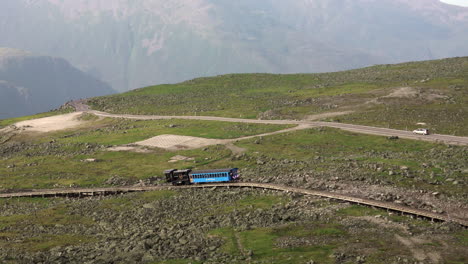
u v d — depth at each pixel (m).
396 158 162.00
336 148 190.88
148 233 106.25
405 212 110.44
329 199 124.81
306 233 97.12
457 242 89.12
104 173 186.38
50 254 95.19
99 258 89.81
